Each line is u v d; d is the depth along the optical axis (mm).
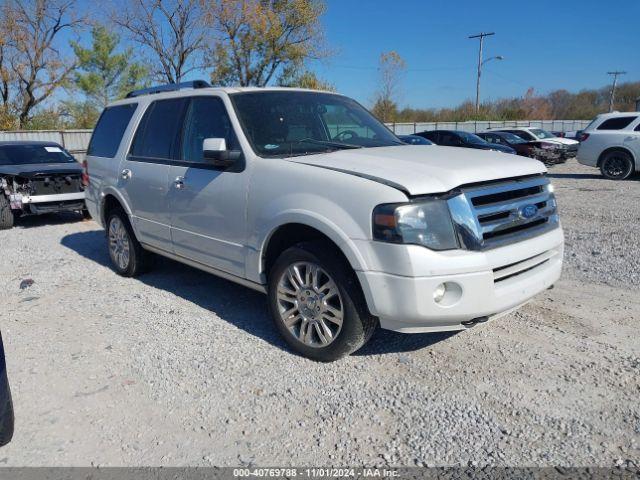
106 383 3770
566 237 7820
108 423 3305
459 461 2865
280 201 3951
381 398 3471
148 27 34375
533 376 3682
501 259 3521
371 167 3707
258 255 4195
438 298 3387
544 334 4328
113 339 4492
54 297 5625
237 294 5539
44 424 3307
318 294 3855
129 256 6113
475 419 3217
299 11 35656
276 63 37875
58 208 9977
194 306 5219
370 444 3027
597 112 66062
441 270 3334
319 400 3469
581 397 3416
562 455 2887
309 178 3814
